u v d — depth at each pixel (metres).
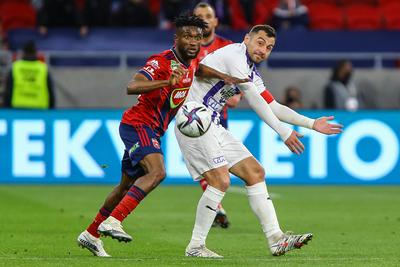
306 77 75.06
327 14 83.31
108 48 77.56
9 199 53.28
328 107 70.44
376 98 76.06
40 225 41.03
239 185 64.75
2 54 74.75
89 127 63.69
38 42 77.62
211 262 28.67
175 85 30.14
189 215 46.03
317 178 64.50
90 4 78.50
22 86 64.75
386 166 64.94
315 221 43.72
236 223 42.66
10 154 63.41
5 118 63.28
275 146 64.06
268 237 30.95
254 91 30.48
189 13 30.28
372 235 38.25
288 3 79.06
